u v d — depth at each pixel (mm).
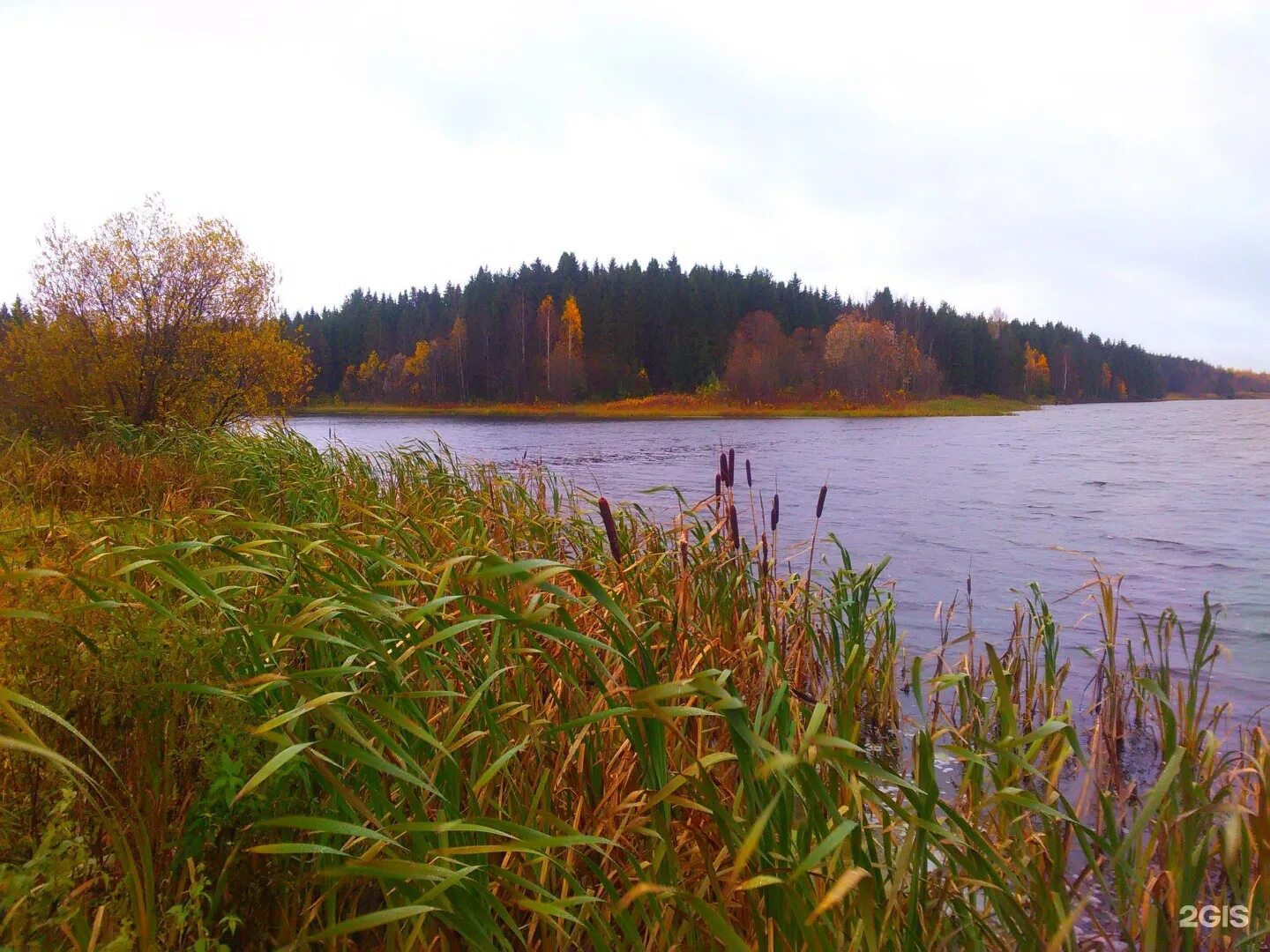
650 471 23188
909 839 2082
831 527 13656
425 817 2135
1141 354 195125
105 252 14961
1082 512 15555
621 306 112812
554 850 2494
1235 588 9250
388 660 2400
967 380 128000
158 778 2102
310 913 1928
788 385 102062
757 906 2172
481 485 7449
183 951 1842
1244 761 3680
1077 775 4371
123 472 8508
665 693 1879
